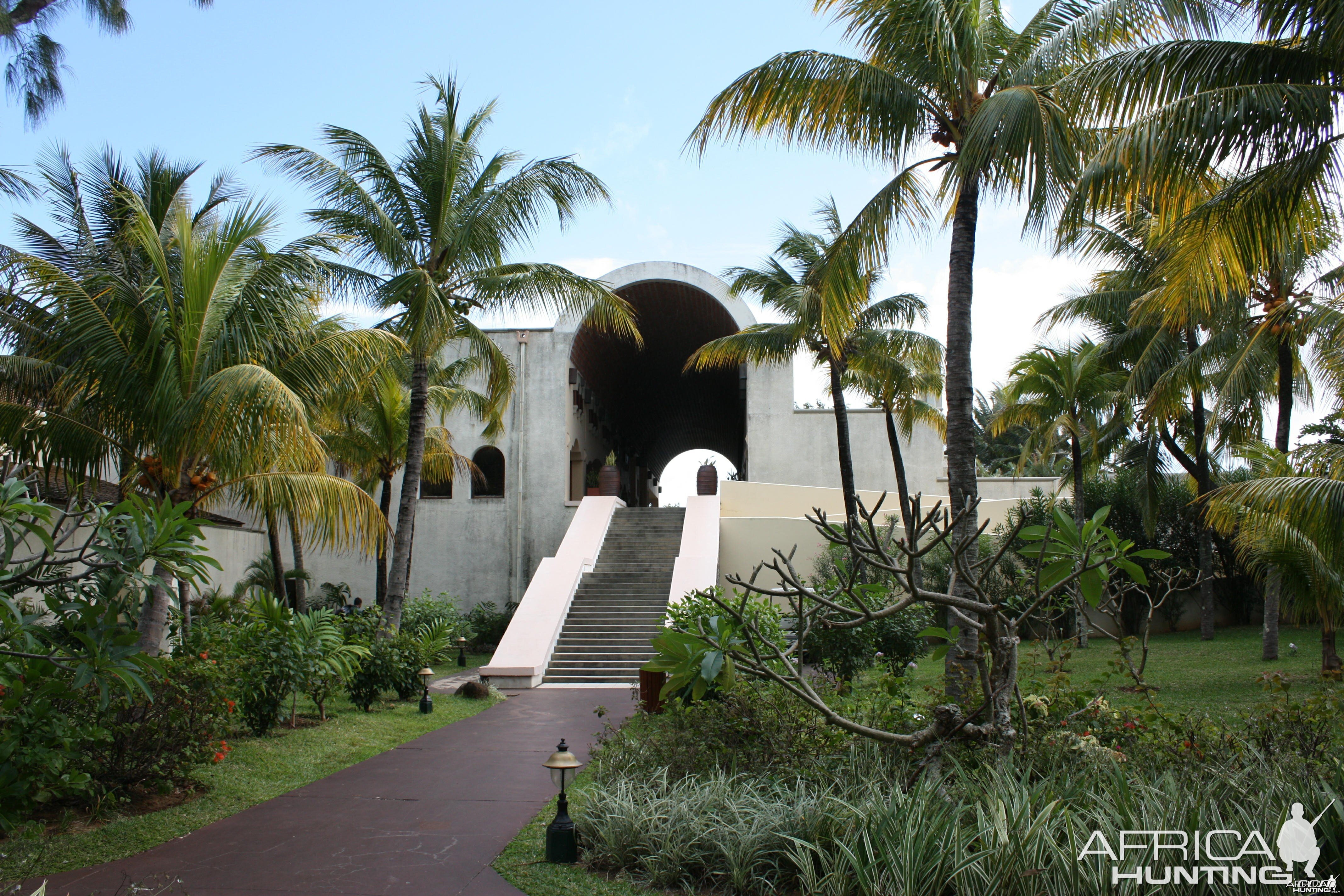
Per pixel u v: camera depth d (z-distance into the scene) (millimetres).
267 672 9641
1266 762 5520
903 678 10102
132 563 5430
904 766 5832
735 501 25156
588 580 20938
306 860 5605
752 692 7102
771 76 9125
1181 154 7918
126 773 6812
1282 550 12273
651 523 24812
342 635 11281
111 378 9547
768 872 4805
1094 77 8266
